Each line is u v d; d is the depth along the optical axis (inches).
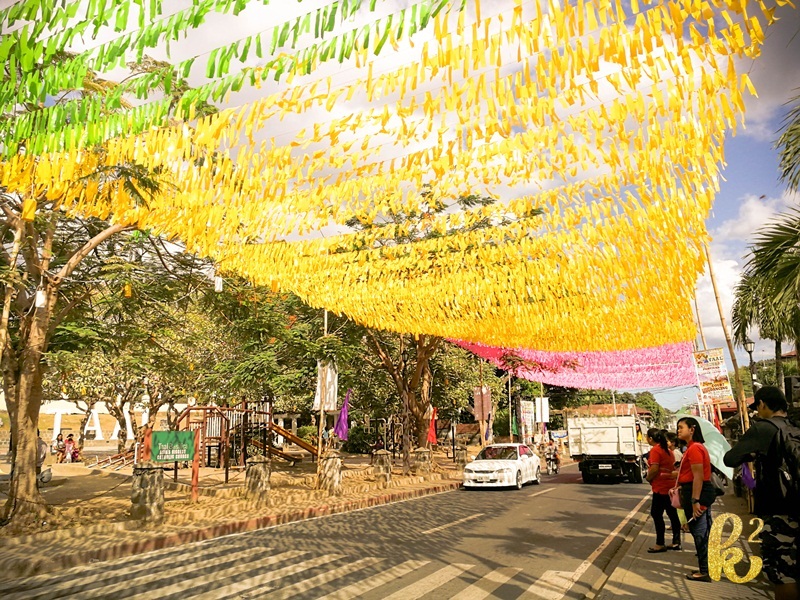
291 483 762.8
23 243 386.6
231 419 1000.2
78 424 2073.1
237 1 109.7
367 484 762.8
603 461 896.9
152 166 138.0
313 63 107.6
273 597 257.0
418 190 150.2
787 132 271.3
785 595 160.2
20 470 430.6
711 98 97.6
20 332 456.1
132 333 546.0
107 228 455.2
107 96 131.4
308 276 220.7
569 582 278.4
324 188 144.9
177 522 462.0
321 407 709.3
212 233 168.7
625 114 102.0
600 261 164.9
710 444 382.0
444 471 973.8
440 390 1065.5
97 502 561.6
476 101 101.5
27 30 123.6
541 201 150.2
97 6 117.1
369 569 307.3
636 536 381.7
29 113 138.1
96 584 291.4
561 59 94.4
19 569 314.3
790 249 327.0
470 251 207.8
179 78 122.0
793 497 169.2
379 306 246.4
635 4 90.8
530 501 637.3
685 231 140.4
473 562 321.7
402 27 100.2
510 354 652.7
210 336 920.3
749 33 86.8
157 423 1755.7
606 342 263.0
